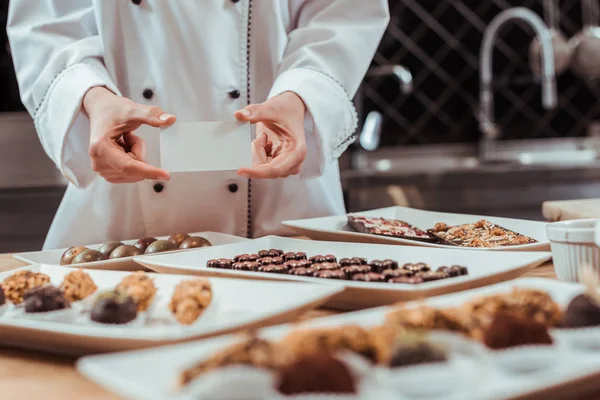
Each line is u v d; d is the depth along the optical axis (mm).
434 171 2648
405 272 909
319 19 1470
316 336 583
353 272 936
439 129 3547
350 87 1433
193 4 1359
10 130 2965
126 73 1418
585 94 3680
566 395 592
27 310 812
